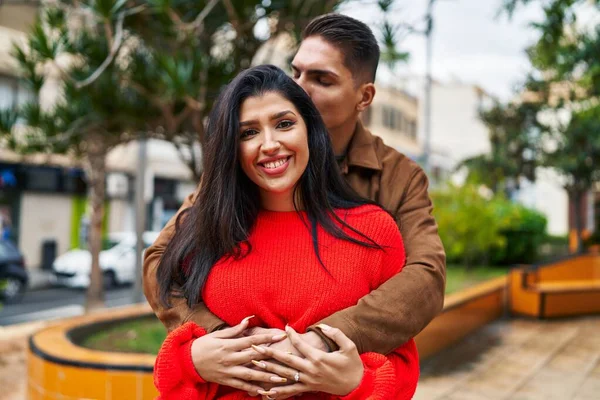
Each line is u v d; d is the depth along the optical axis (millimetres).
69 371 3721
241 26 4195
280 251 1375
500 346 6316
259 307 1339
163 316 1464
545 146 15477
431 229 1592
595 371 5383
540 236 13070
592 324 7551
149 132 5035
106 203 19141
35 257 17375
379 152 1745
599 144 13766
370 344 1303
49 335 4500
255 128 1360
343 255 1367
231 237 1357
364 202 1475
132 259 14797
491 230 10273
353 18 1689
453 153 35500
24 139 4809
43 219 17562
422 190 1695
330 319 1295
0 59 13609
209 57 4438
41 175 16969
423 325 1406
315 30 1692
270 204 1429
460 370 5367
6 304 12367
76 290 14594
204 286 1393
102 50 4172
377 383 1252
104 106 4414
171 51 4516
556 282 8953
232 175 1363
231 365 1251
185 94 3461
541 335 6891
